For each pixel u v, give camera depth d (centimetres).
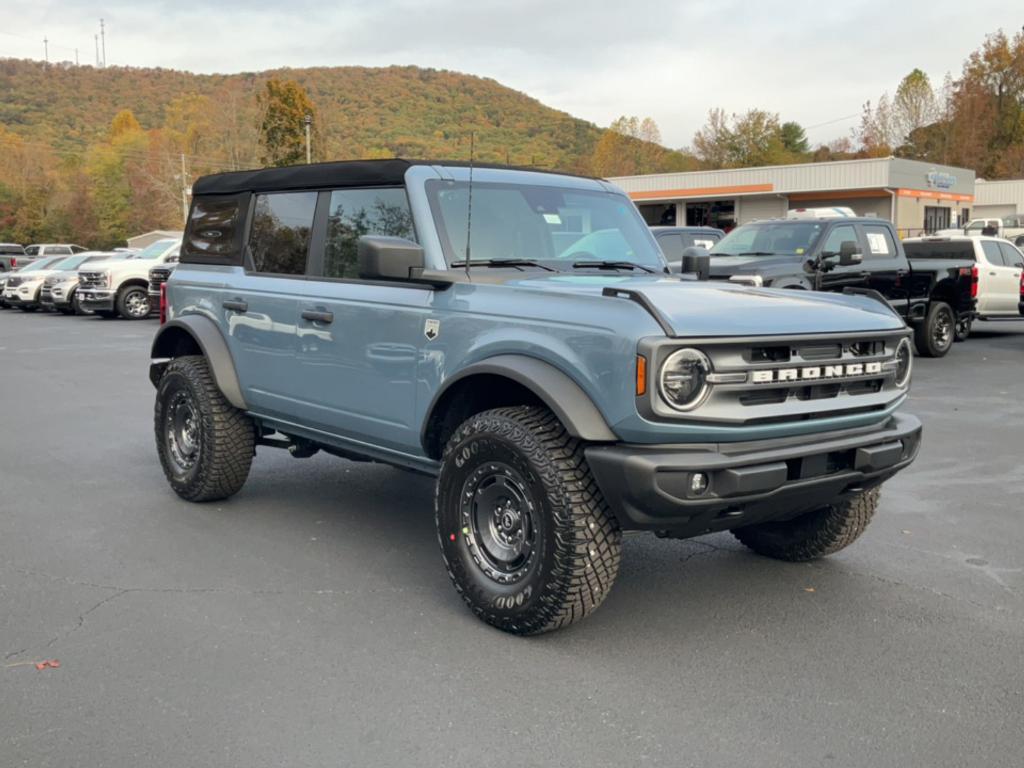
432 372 458
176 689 366
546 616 401
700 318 384
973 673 386
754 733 336
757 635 423
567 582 393
